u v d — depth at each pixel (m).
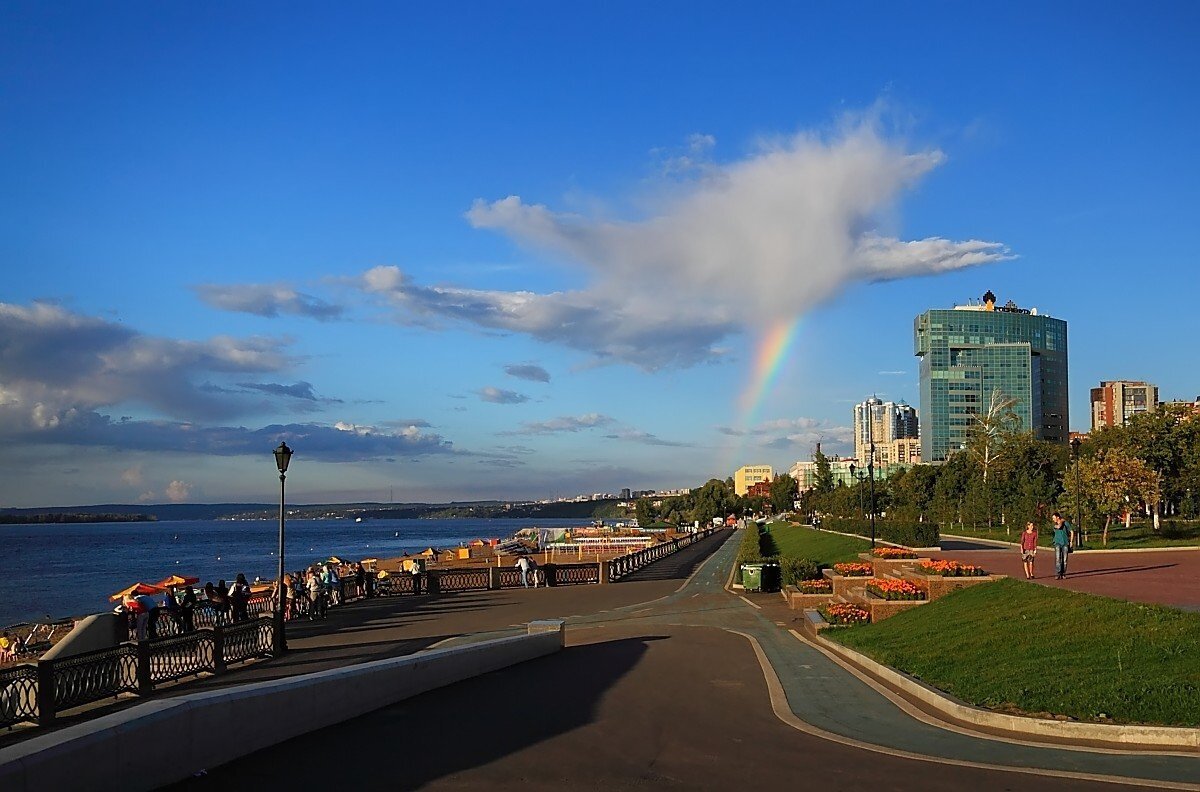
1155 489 49.00
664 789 9.07
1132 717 11.15
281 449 23.28
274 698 10.91
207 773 9.40
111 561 123.12
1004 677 13.77
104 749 7.98
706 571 51.66
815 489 135.50
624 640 23.78
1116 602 16.95
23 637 41.31
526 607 33.75
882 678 16.47
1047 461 78.81
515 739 11.34
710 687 15.75
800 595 30.41
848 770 9.84
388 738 11.28
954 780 9.36
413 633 26.28
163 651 17.45
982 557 37.09
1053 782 9.18
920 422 199.62
